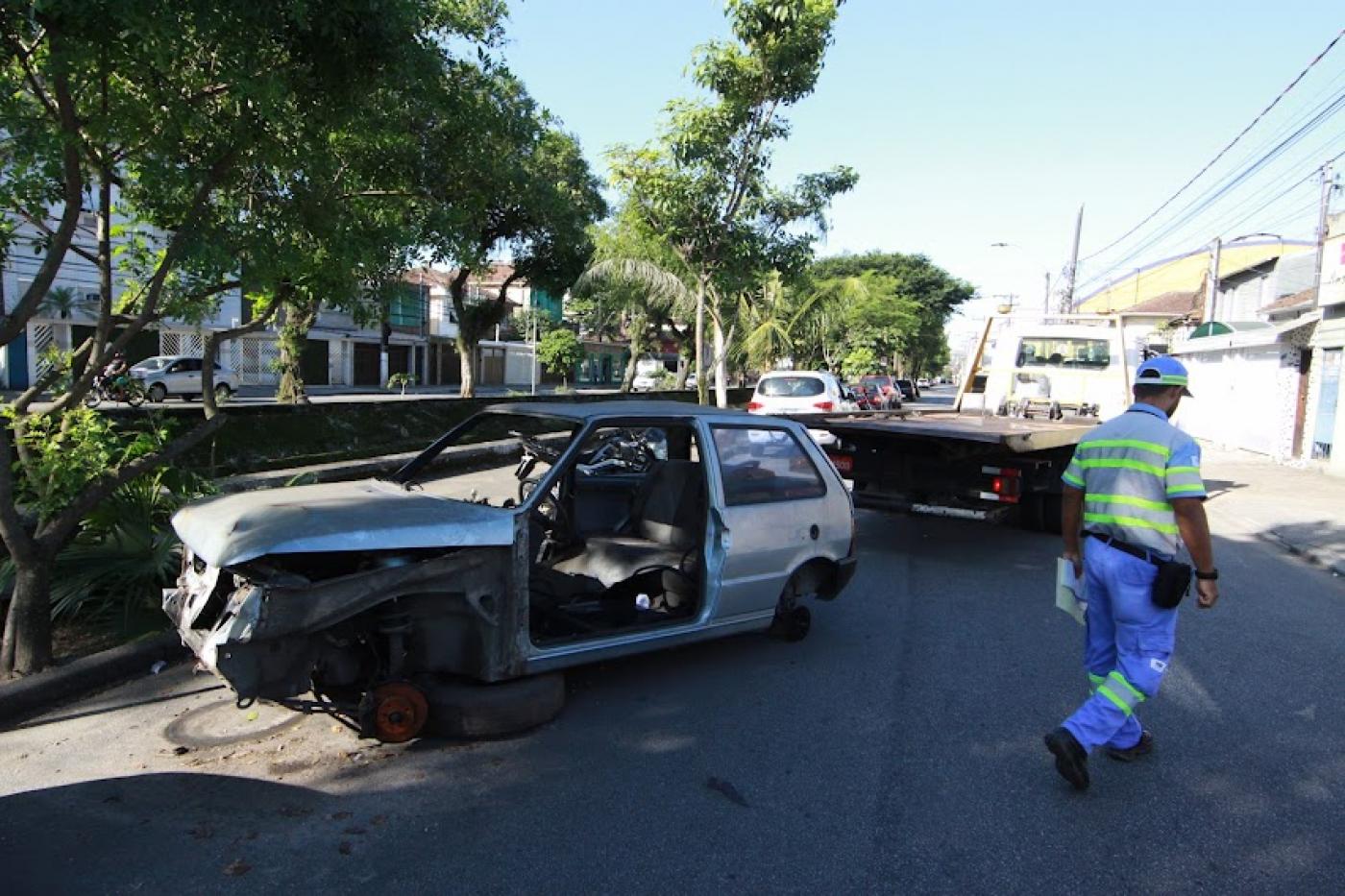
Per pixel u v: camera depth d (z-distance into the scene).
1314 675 5.46
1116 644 3.87
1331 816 3.63
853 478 8.85
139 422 7.54
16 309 4.09
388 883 2.97
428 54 5.30
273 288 4.92
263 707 4.39
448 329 51.16
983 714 4.64
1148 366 4.01
